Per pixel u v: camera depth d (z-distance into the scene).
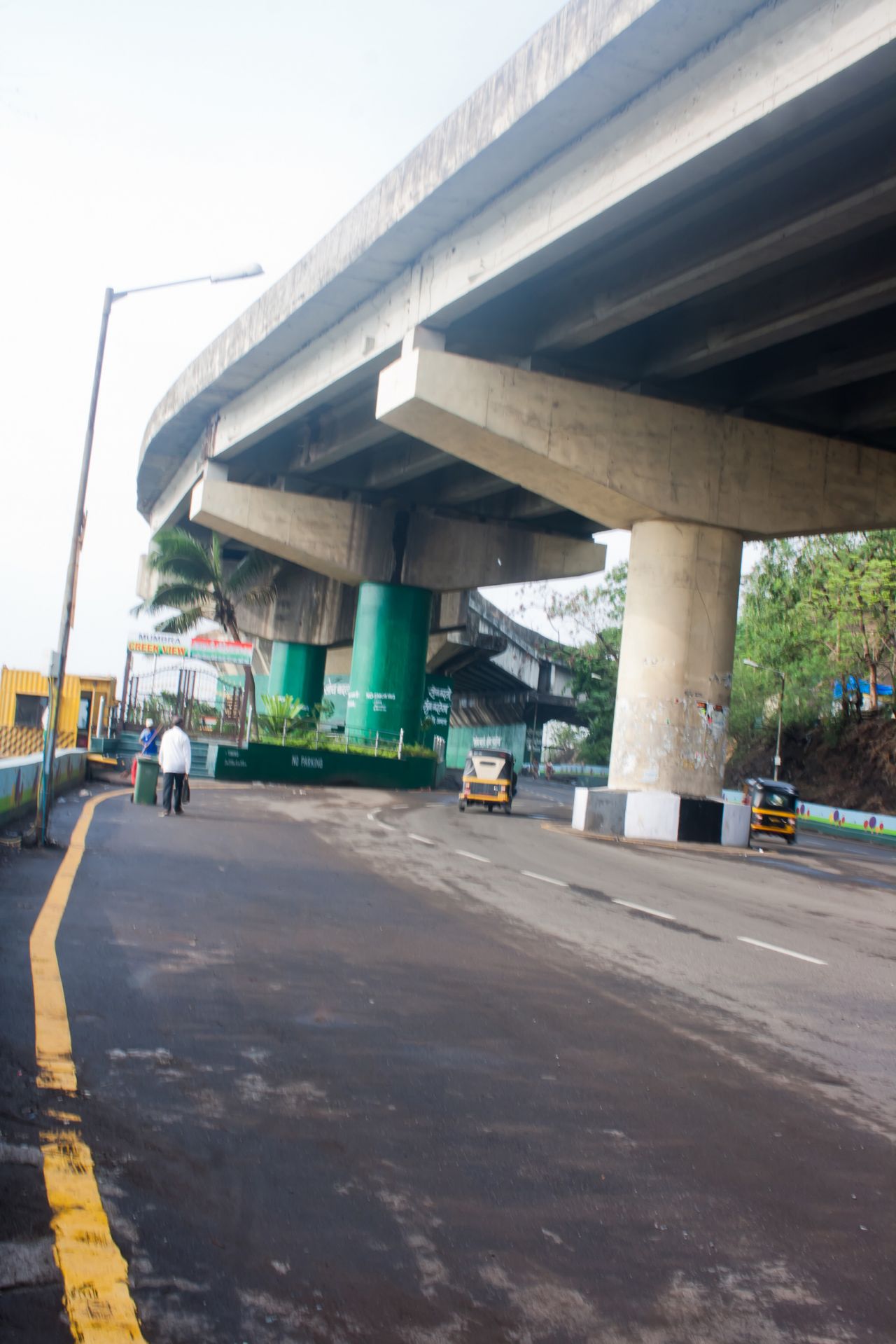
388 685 42.97
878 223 17.77
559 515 42.66
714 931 12.52
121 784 30.61
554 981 9.07
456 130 20.17
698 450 25.34
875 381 25.77
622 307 21.25
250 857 16.20
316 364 29.91
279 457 40.94
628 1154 5.32
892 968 11.01
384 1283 3.89
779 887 18.53
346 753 40.44
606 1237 4.39
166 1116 5.32
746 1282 4.09
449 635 67.06
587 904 13.88
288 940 9.95
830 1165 5.34
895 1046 7.76
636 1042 7.36
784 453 26.09
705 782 26.16
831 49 14.15
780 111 14.91
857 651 56.53
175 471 50.22
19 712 36.59
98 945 9.04
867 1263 4.31
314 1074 6.16
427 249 23.77
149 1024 6.87
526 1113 5.80
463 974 9.08
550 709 95.75
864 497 26.61
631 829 25.81
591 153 18.42
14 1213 4.18
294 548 41.31
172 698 39.50
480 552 43.84
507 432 23.73
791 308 20.50
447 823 27.06
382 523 42.66
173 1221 4.23
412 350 23.84
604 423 24.53
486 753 34.16
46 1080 5.67
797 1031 7.99
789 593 60.62
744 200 18.30
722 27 15.60
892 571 50.81
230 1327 3.53
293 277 28.25
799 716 62.34
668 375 24.42
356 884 14.17
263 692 68.44
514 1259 4.14
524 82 18.12
